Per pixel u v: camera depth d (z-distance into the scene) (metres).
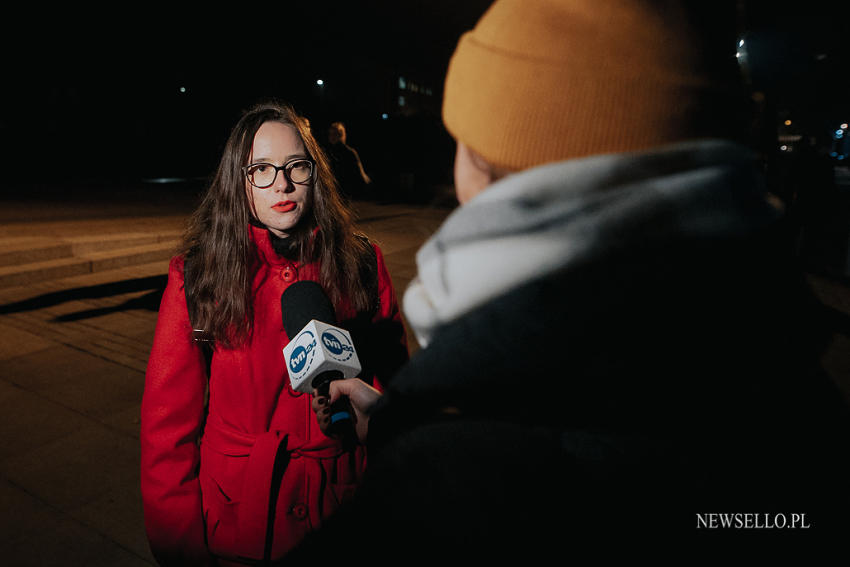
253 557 1.23
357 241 1.54
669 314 0.39
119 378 3.60
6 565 2.09
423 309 0.48
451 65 0.53
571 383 0.42
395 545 0.43
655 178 0.40
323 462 1.28
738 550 0.39
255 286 1.36
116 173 16.97
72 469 2.66
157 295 5.42
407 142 15.77
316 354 1.08
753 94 0.50
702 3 0.44
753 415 0.40
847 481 0.39
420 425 0.46
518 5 0.47
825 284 4.63
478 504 0.42
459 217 0.46
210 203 1.39
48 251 6.07
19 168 15.91
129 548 2.19
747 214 0.40
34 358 3.87
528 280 0.41
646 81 0.42
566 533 0.40
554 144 0.44
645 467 0.40
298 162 1.38
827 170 11.30
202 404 1.35
